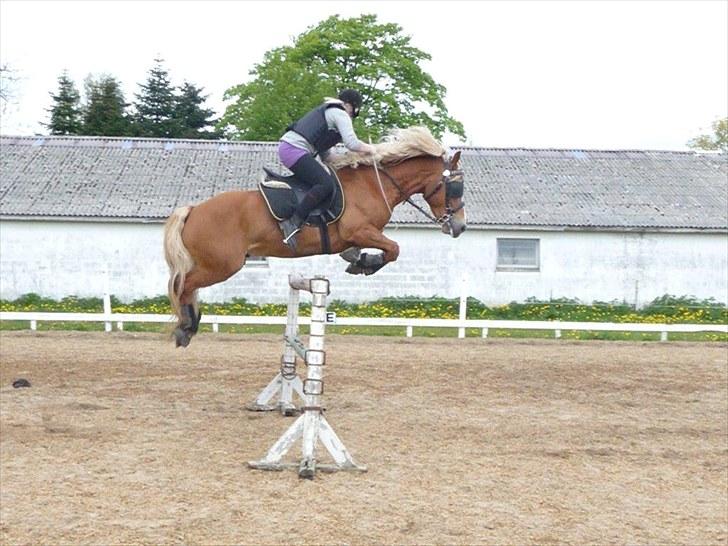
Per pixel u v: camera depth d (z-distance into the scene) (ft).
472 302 77.46
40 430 28.14
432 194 28.63
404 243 79.05
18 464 24.03
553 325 62.69
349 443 27.27
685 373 44.32
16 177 83.76
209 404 33.45
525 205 82.43
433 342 59.31
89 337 59.00
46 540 18.29
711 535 19.58
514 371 43.68
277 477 23.30
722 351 56.18
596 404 34.94
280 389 32.50
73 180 83.66
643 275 80.43
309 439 23.73
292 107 125.08
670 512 21.17
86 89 173.27
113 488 21.95
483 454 26.17
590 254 80.07
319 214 26.91
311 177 26.58
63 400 33.37
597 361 48.67
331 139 27.27
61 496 21.24
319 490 22.15
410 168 28.17
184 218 27.45
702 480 24.13
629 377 42.47
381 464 24.79
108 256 77.82
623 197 85.40
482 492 22.26
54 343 54.29
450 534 19.10
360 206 27.35
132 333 60.85
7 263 77.41
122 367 42.88
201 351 50.62
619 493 22.61
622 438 28.76
